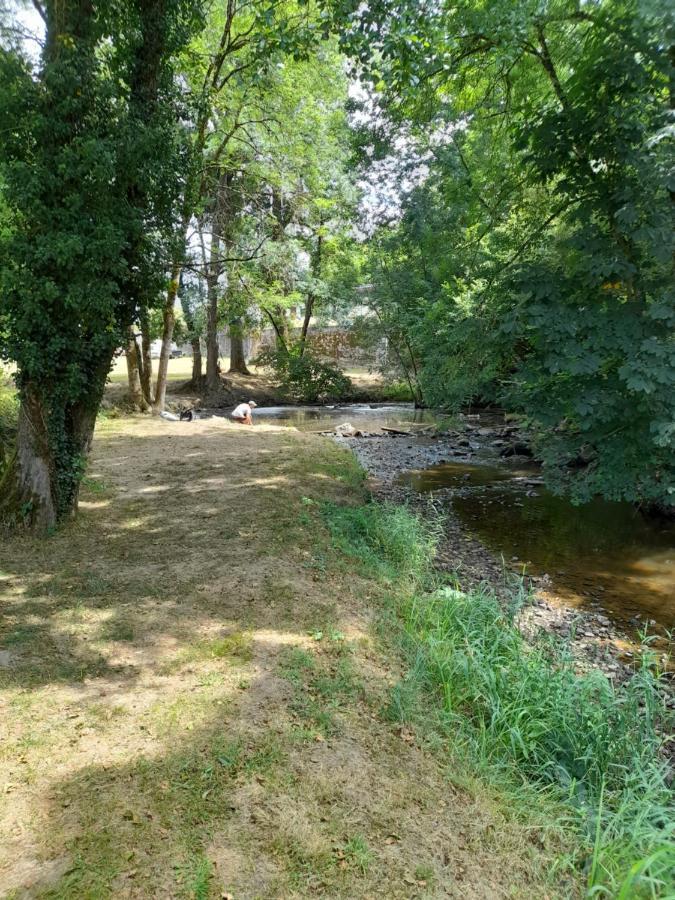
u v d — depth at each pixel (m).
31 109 5.64
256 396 28.45
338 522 8.03
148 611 5.07
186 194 7.32
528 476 13.73
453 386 9.82
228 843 2.77
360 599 5.77
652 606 6.98
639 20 5.78
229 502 8.59
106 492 8.88
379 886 2.64
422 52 6.89
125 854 2.66
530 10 6.48
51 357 6.24
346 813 3.04
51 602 5.16
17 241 5.69
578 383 6.98
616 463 7.10
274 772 3.25
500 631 5.39
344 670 4.34
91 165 5.53
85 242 5.68
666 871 2.86
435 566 7.90
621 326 6.34
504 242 9.95
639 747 4.10
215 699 3.86
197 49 14.96
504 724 4.08
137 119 6.23
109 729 3.53
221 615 5.05
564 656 4.98
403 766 3.50
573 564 8.29
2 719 3.57
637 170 5.97
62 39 5.72
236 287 19.86
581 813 3.35
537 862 2.96
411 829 3.01
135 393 19.19
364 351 31.83
